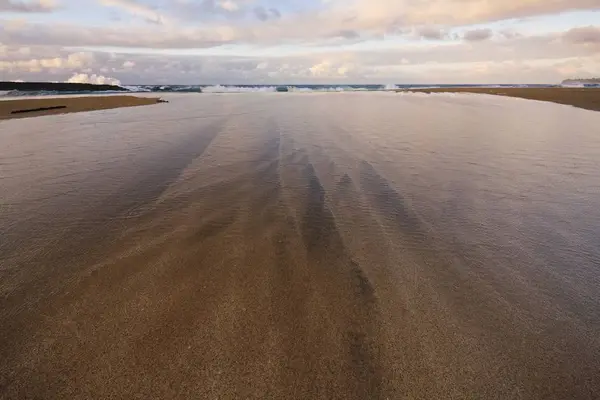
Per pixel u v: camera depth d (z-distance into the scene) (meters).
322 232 3.73
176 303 2.57
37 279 2.86
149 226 3.84
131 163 6.45
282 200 4.63
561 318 2.44
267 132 9.59
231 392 1.89
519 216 4.16
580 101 20.59
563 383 1.95
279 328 2.33
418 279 2.90
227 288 2.76
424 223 3.97
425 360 2.09
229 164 6.36
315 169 6.05
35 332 2.29
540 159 6.80
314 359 2.09
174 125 11.03
